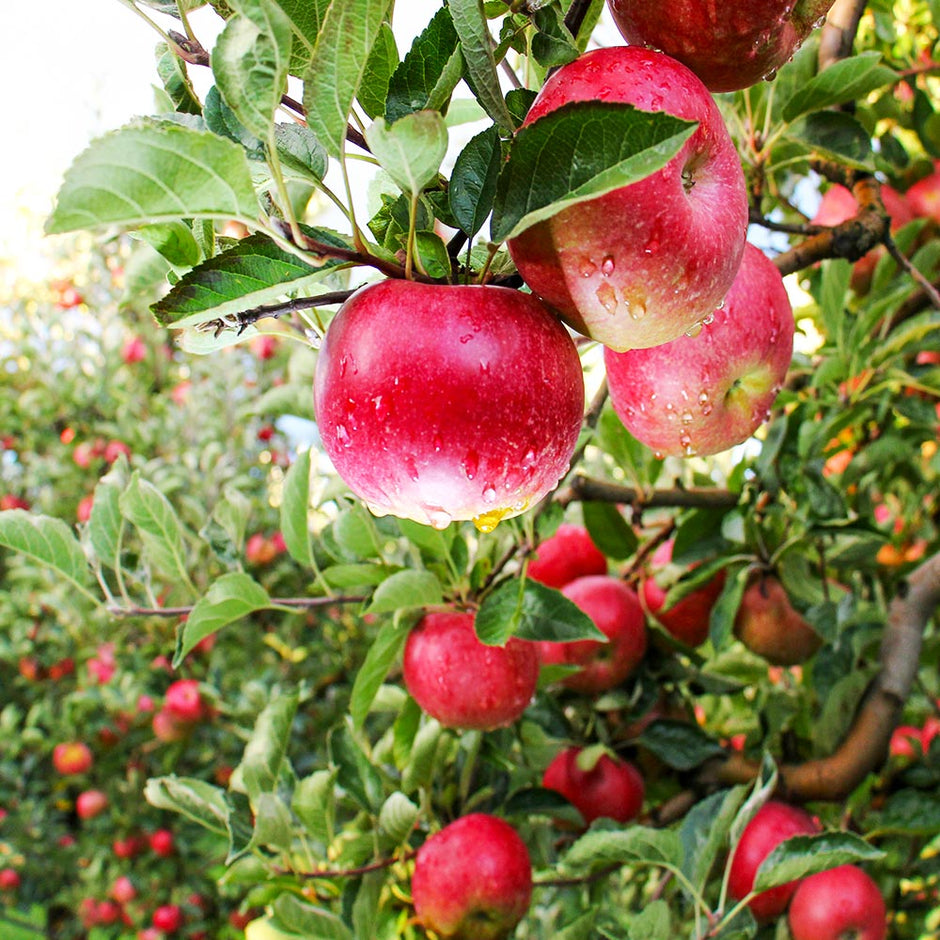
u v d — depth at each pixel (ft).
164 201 0.90
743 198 1.13
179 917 4.88
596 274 1.04
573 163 0.95
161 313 0.97
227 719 4.72
